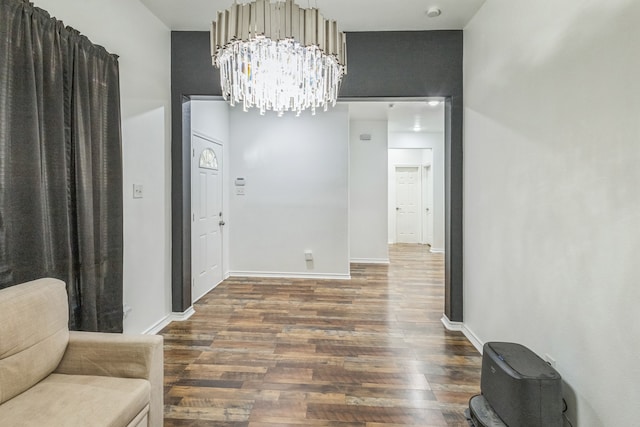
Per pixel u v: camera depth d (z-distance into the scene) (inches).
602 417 53.2
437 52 118.3
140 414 54.6
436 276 201.6
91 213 79.1
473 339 107.7
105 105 85.8
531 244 73.7
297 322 125.7
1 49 59.2
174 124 124.7
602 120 53.2
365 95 119.7
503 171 87.0
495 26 91.7
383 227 242.4
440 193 287.0
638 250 47.0
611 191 51.5
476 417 65.9
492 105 93.5
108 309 87.0
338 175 193.5
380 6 103.5
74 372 58.8
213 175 172.9
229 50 77.0
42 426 44.6
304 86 89.4
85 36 80.4
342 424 69.9
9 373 49.7
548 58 67.3
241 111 194.1
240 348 103.9
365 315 133.7
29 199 63.2
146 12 108.3
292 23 71.0
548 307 67.6
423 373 89.9
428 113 218.2
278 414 72.8
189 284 132.3
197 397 78.7
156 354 60.1
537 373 59.6
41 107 66.9
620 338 49.9
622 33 49.4
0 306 49.5
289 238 195.3
